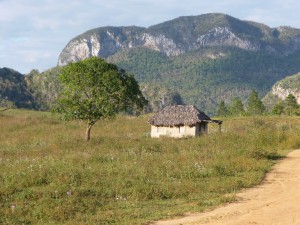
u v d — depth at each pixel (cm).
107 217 1324
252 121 5994
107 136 4125
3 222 1251
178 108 4831
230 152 2669
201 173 2028
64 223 1260
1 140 4009
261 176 2053
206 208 1468
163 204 1516
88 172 1927
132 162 2291
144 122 5962
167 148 3059
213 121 4772
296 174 2159
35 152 2881
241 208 1469
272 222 1289
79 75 3712
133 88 3869
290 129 4528
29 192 1562
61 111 3784
